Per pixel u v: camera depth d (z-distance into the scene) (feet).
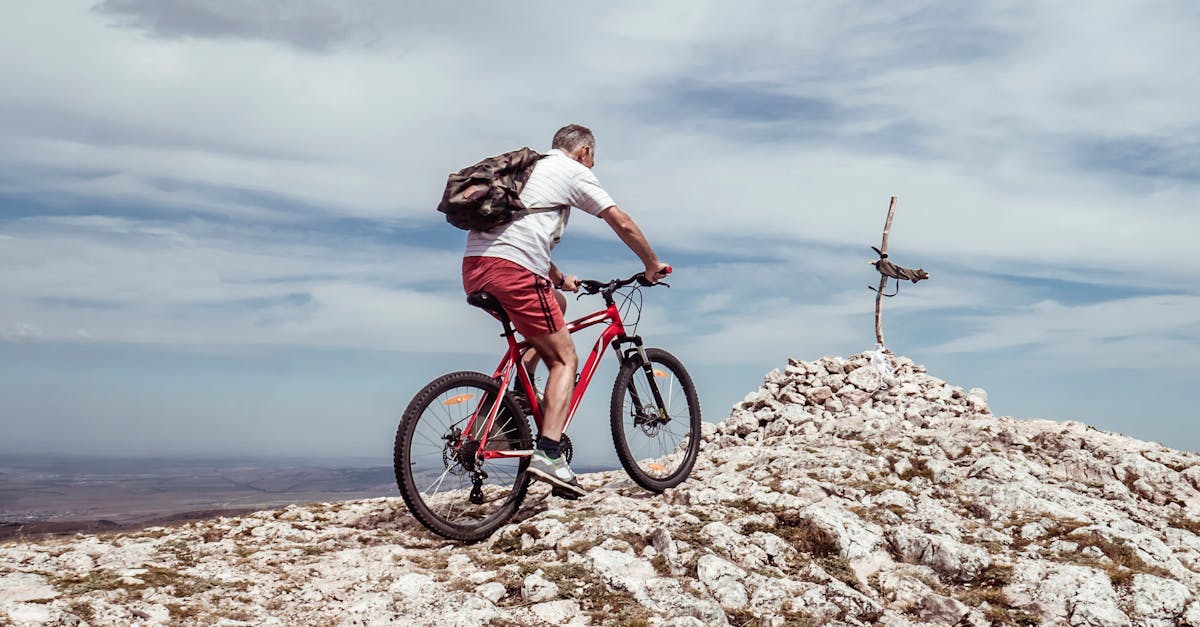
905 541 14.94
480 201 15.64
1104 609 12.84
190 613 11.37
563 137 17.40
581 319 18.11
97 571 13.19
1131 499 19.83
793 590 12.84
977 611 12.80
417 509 15.19
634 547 14.32
